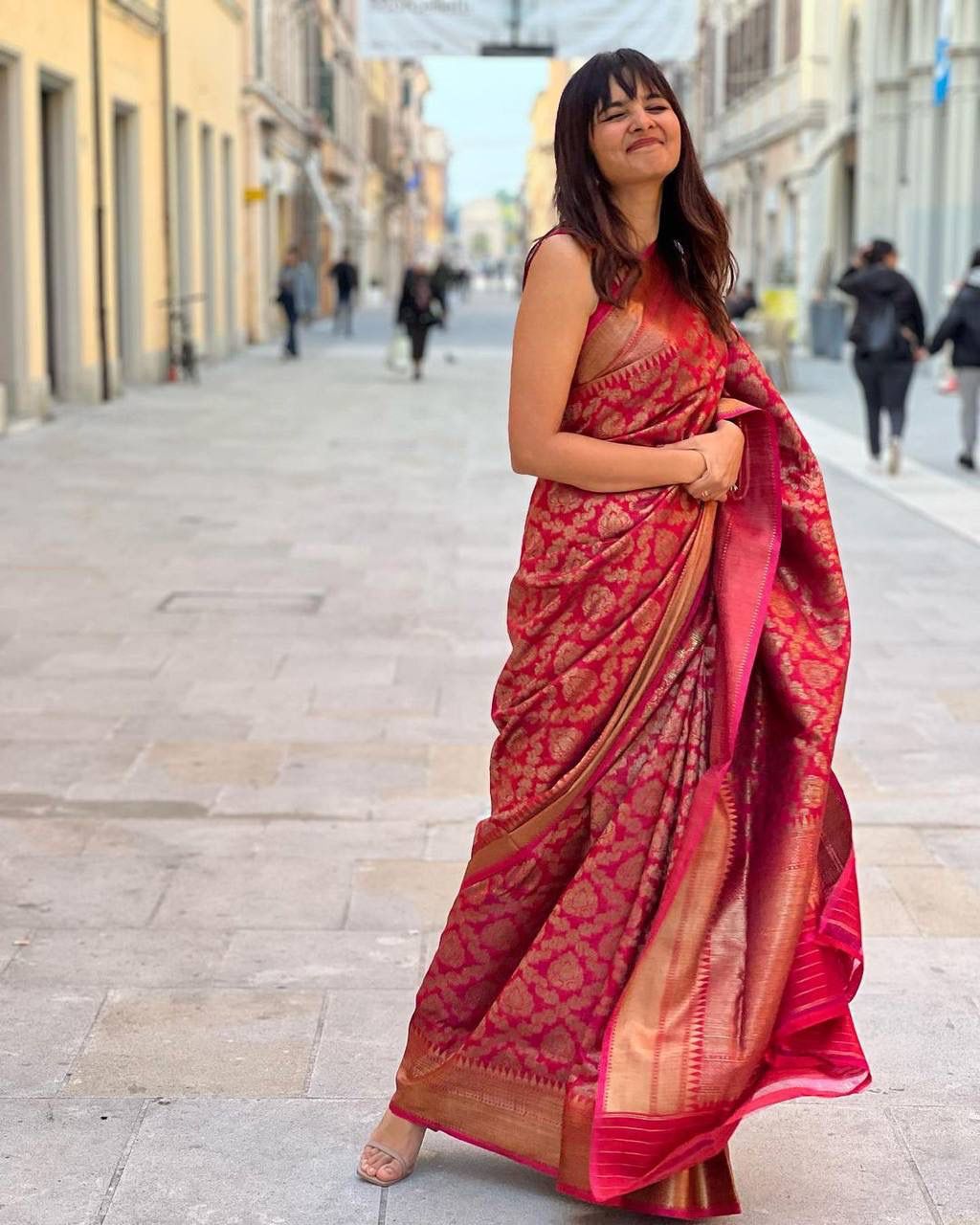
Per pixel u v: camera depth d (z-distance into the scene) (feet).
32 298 54.34
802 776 8.70
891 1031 11.84
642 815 8.85
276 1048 11.48
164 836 16.08
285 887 14.71
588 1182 8.79
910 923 13.97
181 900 14.39
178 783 17.93
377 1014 12.05
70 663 23.27
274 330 118.73
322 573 30.01
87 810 16.99
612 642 8.82
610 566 8.81
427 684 22.31
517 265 361.10
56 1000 12.26
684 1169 8.93
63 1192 9.55
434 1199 9.52
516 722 9.09
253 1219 9.27
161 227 75.66
